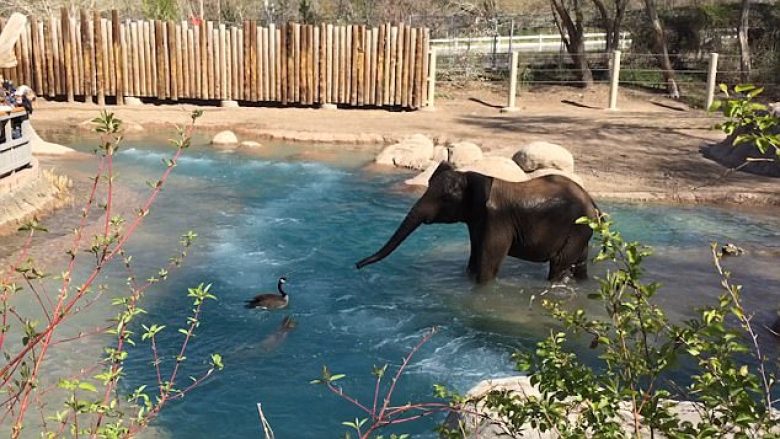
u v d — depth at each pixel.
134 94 24.59
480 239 9.18
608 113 23.72
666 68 27.05
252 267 10.05
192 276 9.59
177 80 24.48
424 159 16.75
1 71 24.11
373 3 43.91
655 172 15.73
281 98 24.52
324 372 3.82
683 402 5.01
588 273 9.95
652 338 7.33
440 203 9.12
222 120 22.16
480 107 25.28
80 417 6.03
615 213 13.03
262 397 6.73
